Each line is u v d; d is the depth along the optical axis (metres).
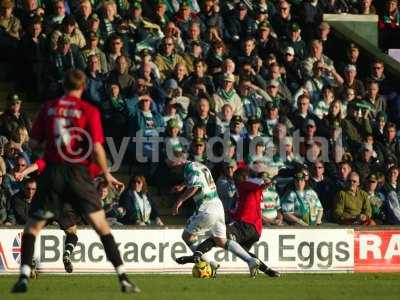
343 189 43.84
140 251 38.22
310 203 42.78
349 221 43.38
